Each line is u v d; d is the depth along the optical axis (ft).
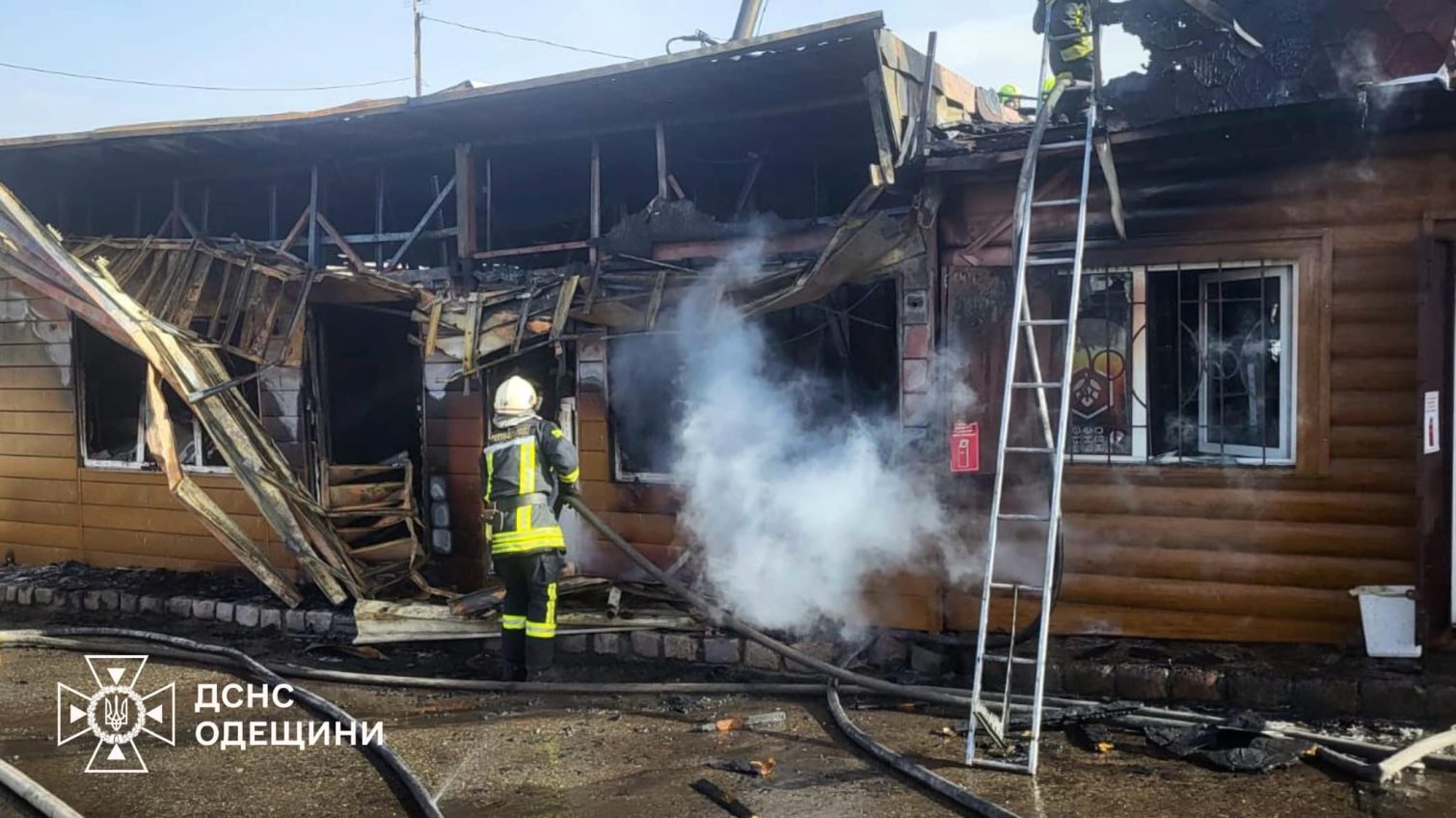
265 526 28.78
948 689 19.85
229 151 27.91
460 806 15.33
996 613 21.42
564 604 23.94
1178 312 20.35
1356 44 18.12
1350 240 18.85
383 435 30.32
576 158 27.96
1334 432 19.08
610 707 20.03
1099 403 20.68
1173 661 19.12
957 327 21.36
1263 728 16.43
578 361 25.26
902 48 22.25
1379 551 18.85
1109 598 20.68
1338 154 18.83
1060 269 20.84
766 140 26.02
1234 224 19.54
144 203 32.24
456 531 26.71
